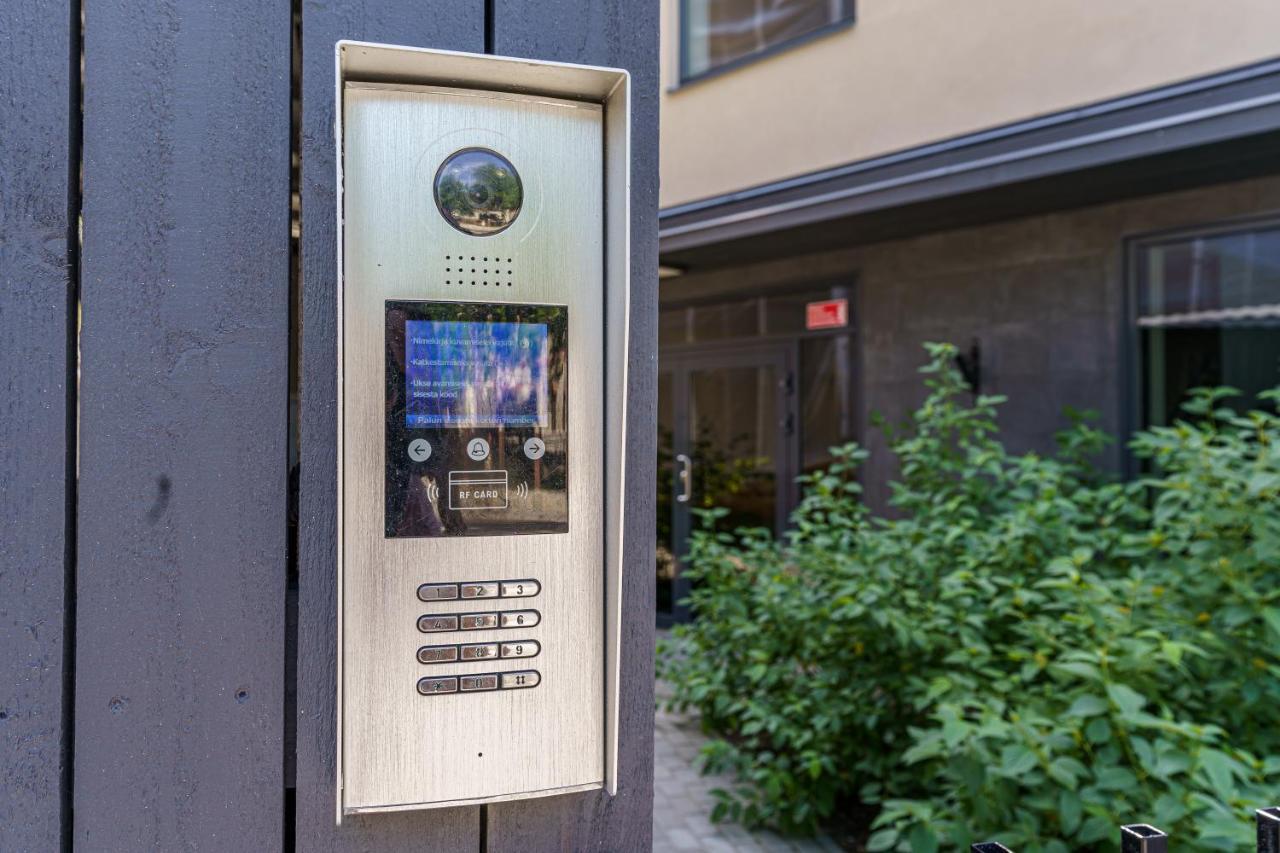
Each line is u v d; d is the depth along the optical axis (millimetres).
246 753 807
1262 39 3729
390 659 786
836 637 3277
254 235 815
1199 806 1719
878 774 3123
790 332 6449
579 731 837
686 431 7188
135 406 786
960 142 4508
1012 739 2051
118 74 785
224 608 804
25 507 764
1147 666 2070
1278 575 2520
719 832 3383
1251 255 4328
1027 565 3113
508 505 814
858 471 5984
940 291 5520
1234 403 4395
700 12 6223
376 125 792
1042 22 4453
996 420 5246
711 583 4000
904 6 5023
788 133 5602
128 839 782
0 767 757
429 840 834
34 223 769
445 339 801
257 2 819
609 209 845
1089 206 4836
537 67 793
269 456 816
